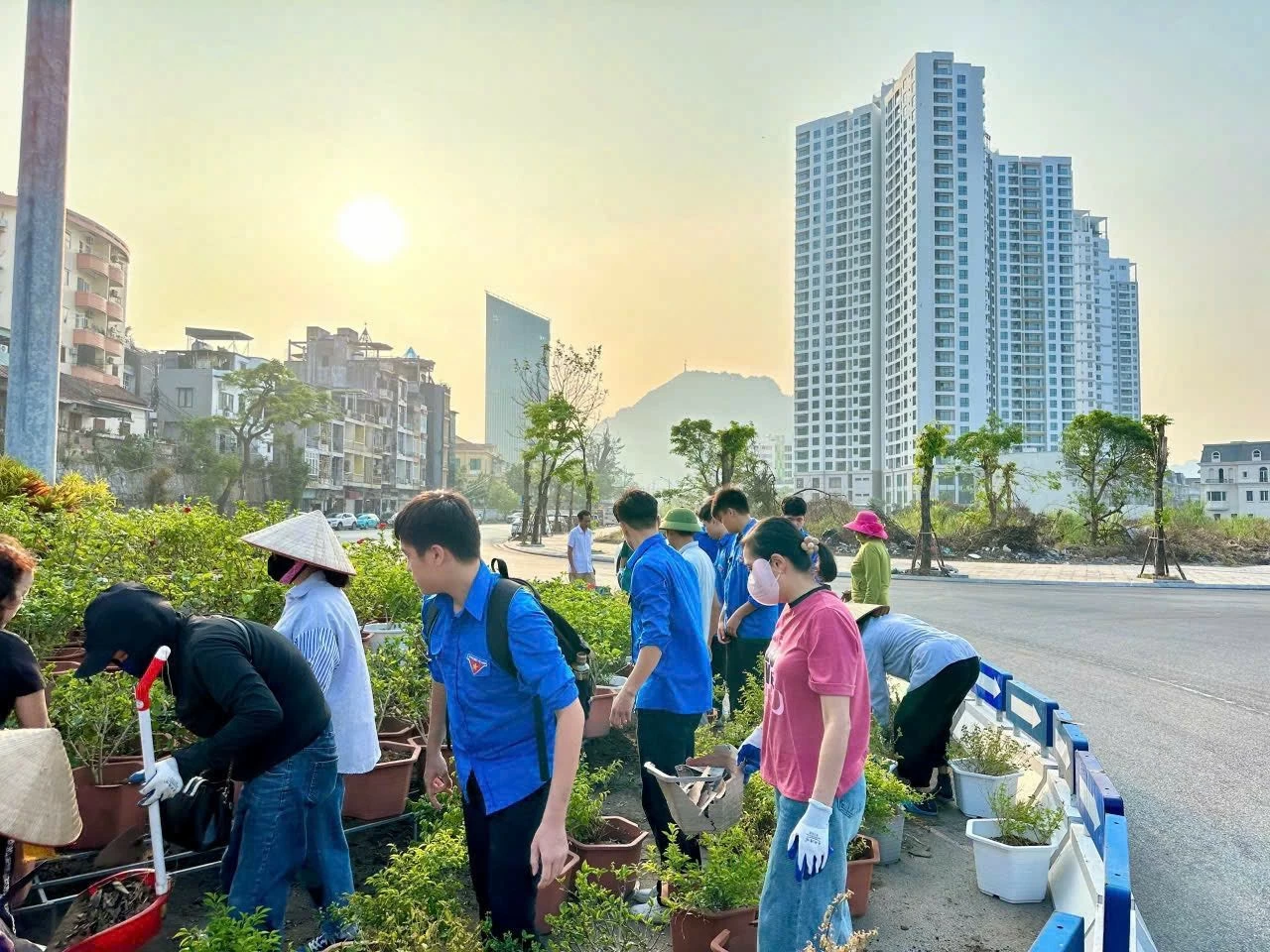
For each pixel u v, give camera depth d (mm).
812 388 130250
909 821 5383
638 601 4227
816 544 3141
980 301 110000
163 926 3762
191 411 63594
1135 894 4672
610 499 104812
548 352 46562
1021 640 13641
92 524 8109
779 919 2834
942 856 4891
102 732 4473
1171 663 11555
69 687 4473
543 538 51031
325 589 3889
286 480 59781
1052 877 4410
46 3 10172
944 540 36094
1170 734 7934
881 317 123625
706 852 4074
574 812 4234
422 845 3820
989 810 5367
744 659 6848
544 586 8953
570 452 47062
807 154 130750
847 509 41688
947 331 109562
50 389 10242
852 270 125938
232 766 3289
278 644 3260
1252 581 25688
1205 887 4770
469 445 137375
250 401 62000
